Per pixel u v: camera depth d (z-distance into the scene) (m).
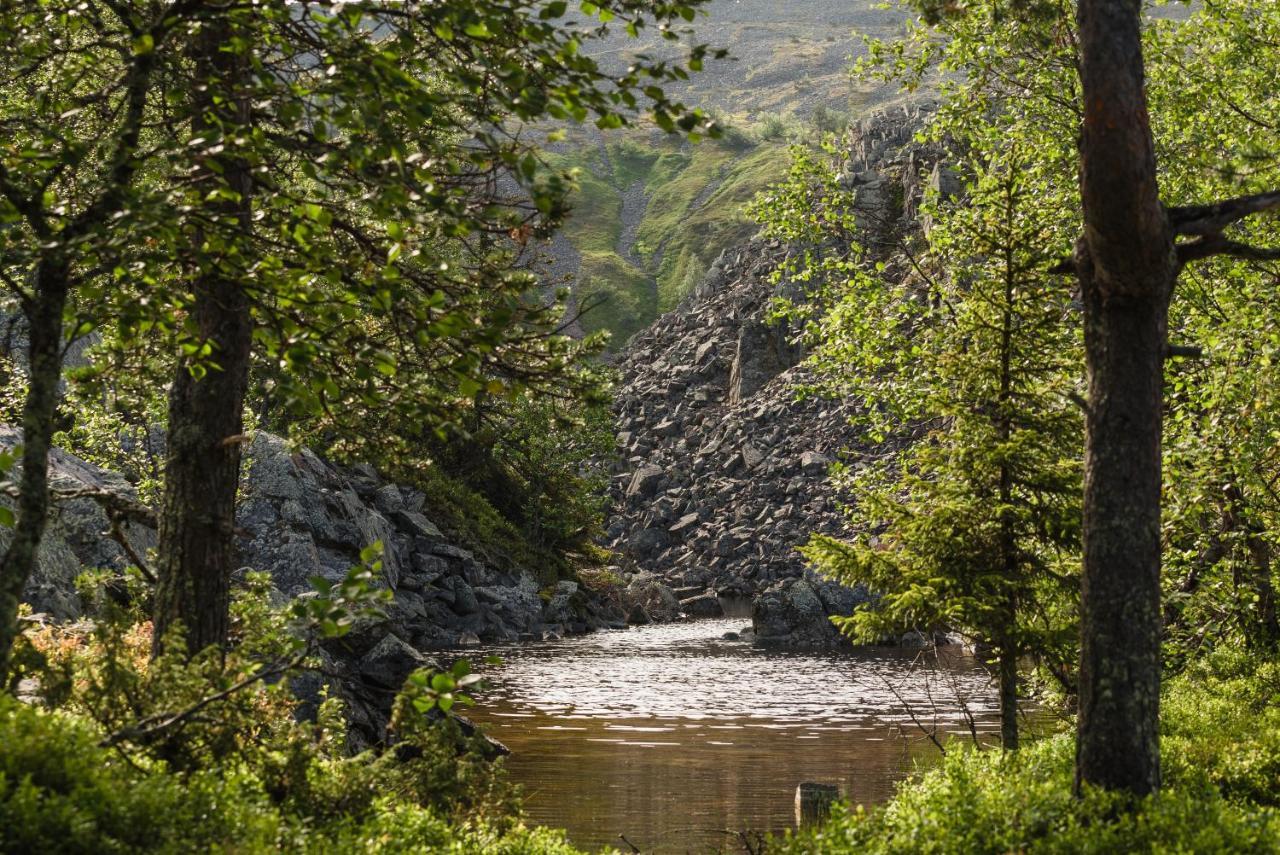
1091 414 10.20
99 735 8.34
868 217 23.30
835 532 90.00
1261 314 17.56
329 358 9.89
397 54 9.27
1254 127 20.19
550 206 8.51
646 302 187.88
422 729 10.85
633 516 101.88
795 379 107.56
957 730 27.58
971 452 14.62
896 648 54.38
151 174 10.24
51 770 7.26
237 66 11.10
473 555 61.03
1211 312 19.55
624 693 35.94
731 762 23.89
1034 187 19.95
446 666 41.38
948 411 15.20
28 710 7.68
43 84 11.71
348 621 7.88
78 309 9.44
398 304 9.41
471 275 9.97
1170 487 17.64
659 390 118.44
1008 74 22.48
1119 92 9.47
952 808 10.24
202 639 11.09
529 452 70.31
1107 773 9.84
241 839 7.64
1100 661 9.90
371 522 47.03
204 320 11.52
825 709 32.56
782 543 90.88
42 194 8.74
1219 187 18.64
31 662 9.07
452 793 10.77
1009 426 14.88
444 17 8.61
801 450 100.00
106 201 8.27
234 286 10.20
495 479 72.00
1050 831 9.45
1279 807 12.77
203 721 8.62
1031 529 14.54
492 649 50.50
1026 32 19.28
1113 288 9.98
